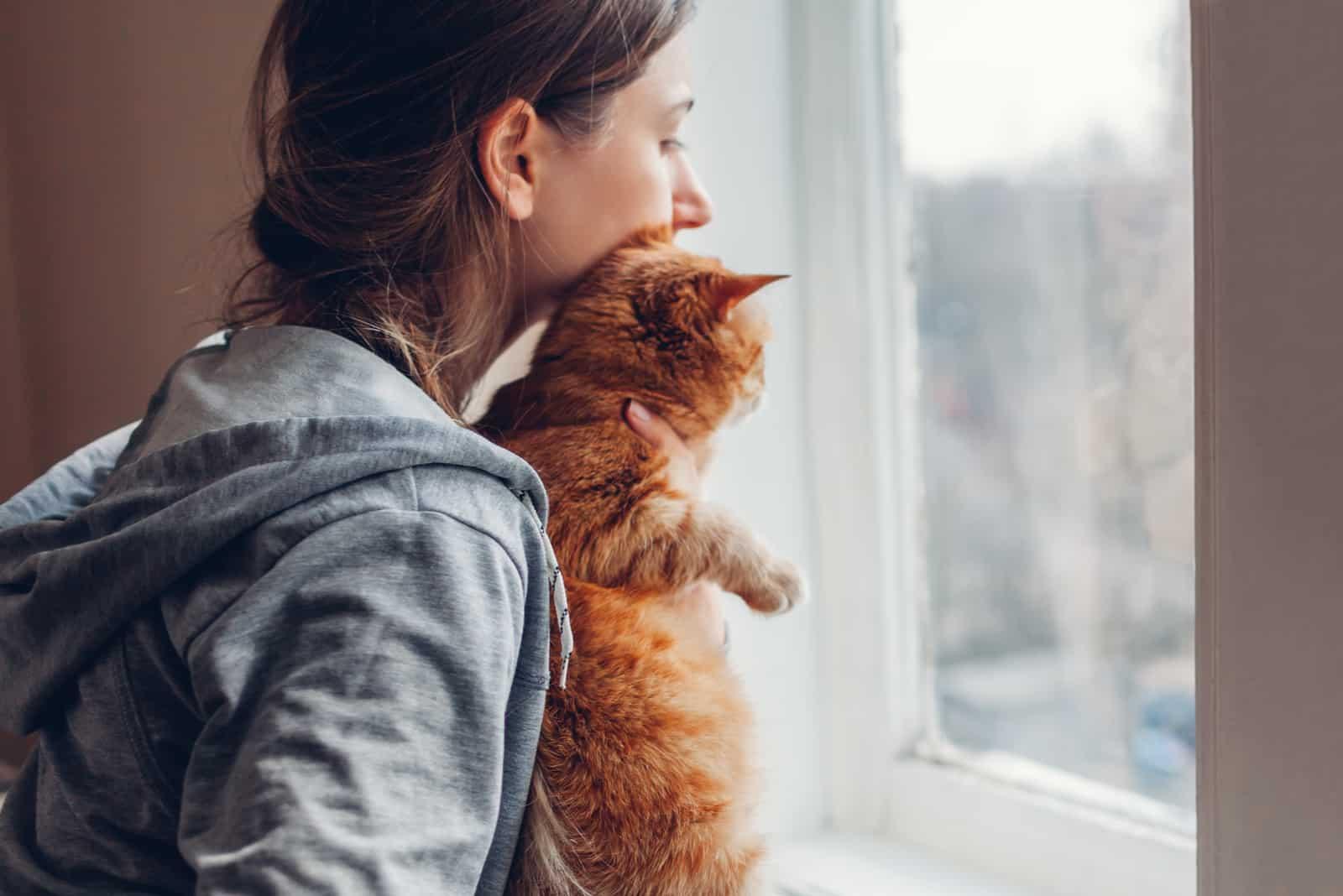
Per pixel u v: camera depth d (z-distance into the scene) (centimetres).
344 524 60
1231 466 61
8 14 162
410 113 78
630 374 91
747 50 117
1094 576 119
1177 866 97
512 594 64
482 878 67
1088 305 117
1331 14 55
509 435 90
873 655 121
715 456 101
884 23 115
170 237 137
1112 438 117
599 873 76
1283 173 58
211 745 56
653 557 86
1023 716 124
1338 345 56
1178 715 112
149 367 145
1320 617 58
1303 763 59
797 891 112
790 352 122
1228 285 60
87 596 63
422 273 80
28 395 169
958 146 120
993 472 125
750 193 118
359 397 68
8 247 167
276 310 84
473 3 77
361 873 51
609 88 83
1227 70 59
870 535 120
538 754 76
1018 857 110
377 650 57
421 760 56
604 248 90
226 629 57
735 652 121
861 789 124
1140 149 110
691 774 78
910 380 121
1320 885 59
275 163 84
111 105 146
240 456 63
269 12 114
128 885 63
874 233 117
